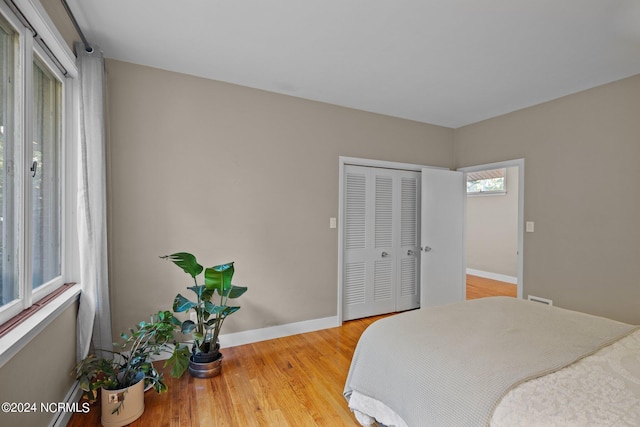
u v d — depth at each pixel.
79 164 2.05
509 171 5.57
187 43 2.21
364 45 2.22
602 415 0.96
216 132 2.79
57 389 1.67
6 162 1.36
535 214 3.31
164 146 2.61
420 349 1.50
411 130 3.90
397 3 1.76
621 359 1.33
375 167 3.74
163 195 2.60
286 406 1.99
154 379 1.94
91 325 2.02
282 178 3.09
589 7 1.76
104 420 1.75
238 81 2.83
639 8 1.75
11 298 1.43
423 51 2.29
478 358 1.36
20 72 1.43
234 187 2.87
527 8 1.78
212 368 2.32
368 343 1.75
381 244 3.80
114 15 1.89
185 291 2.68
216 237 2.80
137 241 2.52
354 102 3.32
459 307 2.12
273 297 3.06
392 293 3.89
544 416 0.98
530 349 1.44
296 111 3.16
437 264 3.97
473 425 1.08
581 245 2.94
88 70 2.08
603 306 2.78
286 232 3.12
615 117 2.73
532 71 2.58
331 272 3.37
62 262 2.03
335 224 3.39
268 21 1.95
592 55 2.31
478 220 6.14
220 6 1.81
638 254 2.59
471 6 1.78
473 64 2.48
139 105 2.52
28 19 1.44
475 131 4.00
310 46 2.24
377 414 1.65
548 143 3.21
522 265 3.41
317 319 3.30
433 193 3.95
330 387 2.21
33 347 1.39
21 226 1.47
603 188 2.79
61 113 1.99
